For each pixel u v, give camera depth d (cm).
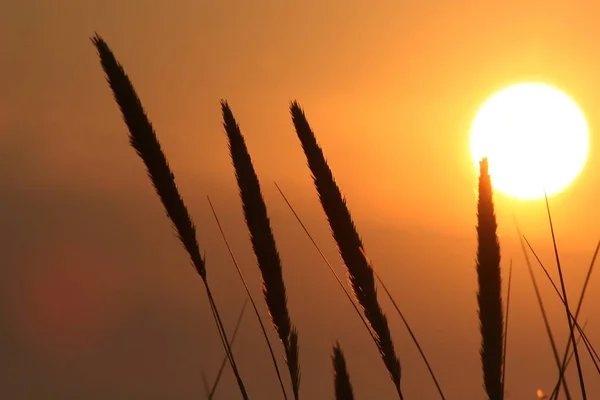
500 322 236
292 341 242
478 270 237
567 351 239
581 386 238
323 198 242
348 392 233
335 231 242
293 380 241
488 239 237
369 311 241
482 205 237
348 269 241
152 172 242
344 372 233
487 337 236
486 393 236
